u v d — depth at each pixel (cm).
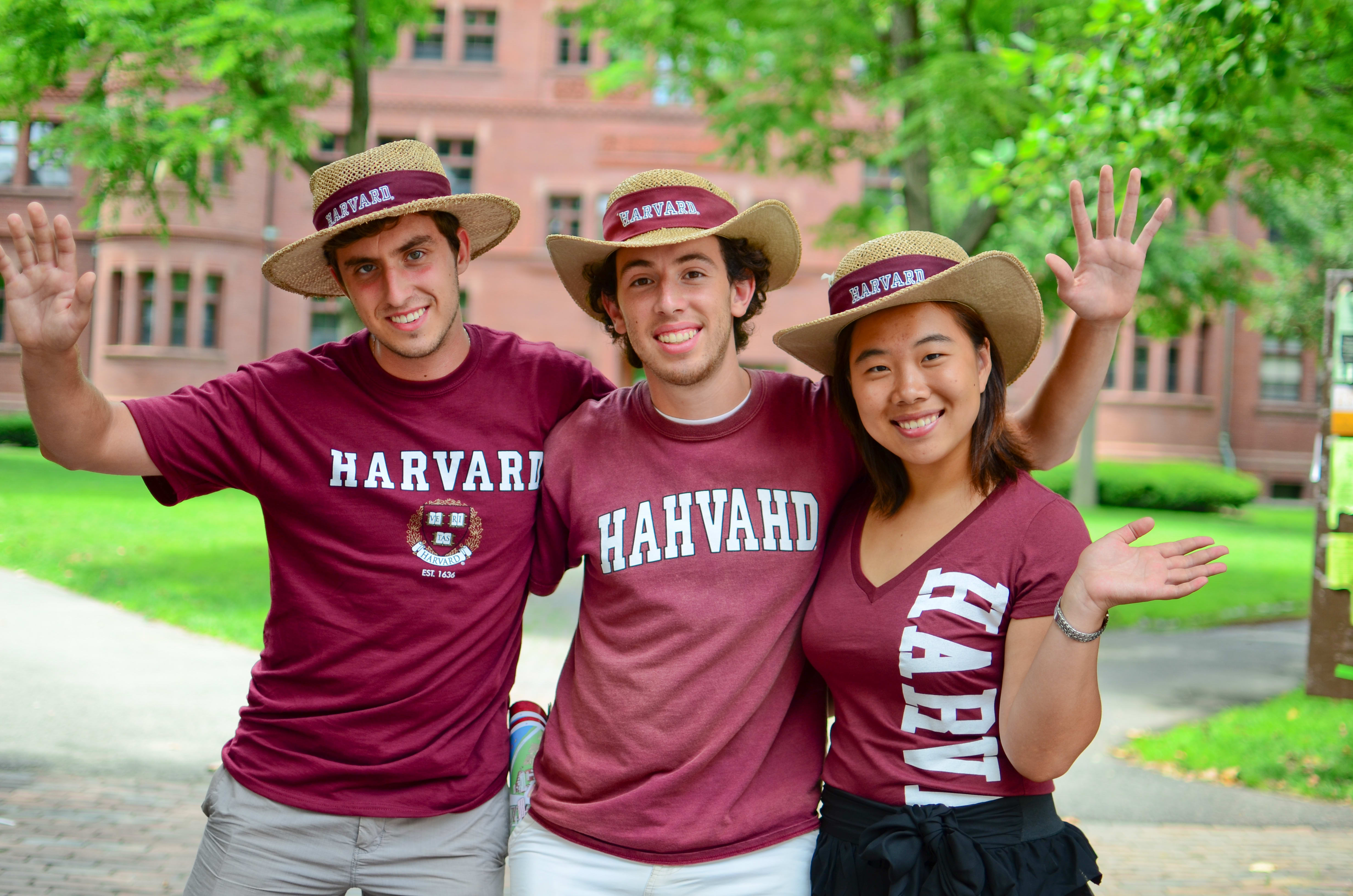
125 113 1006
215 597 914
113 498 1543
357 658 242
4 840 424
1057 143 639
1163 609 1112
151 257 2534
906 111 1177
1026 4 1085
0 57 913
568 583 1177
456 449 248
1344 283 589
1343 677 595
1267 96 618
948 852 206
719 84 1289
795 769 240
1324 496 597
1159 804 531
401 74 2647
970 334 225
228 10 905
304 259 256
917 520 229
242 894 241
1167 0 575
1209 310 1753
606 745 233
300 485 244
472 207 249
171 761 527
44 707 609
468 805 246
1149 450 2770
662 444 246
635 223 238
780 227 252
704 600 234
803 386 258
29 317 215
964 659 213
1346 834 489
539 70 2650
